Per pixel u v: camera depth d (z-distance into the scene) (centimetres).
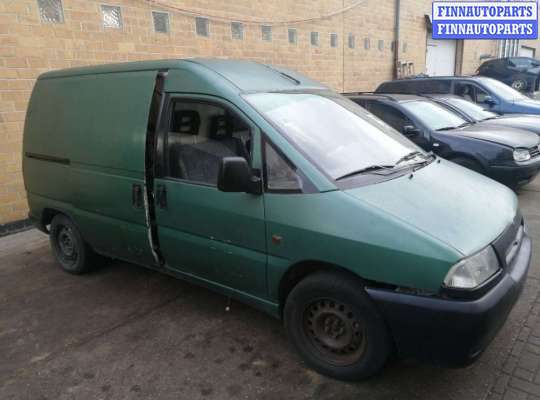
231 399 265
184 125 320
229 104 298
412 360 262
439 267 223
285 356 304
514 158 577
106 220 382
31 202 463
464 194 285
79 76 396
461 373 277
